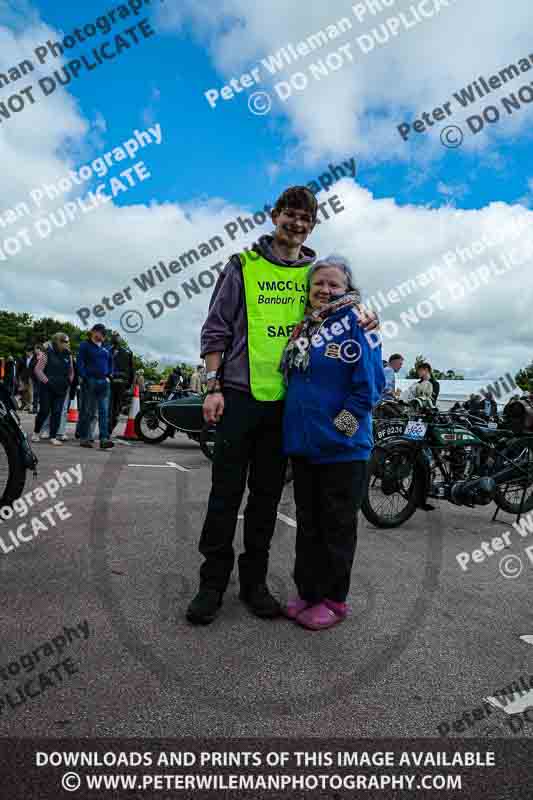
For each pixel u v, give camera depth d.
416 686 2.04
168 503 4.60
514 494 5.20
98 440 9.05
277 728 1.75
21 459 3.83
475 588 3.11
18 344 93.69
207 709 1.82
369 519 4.34
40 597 2.63
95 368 7.82
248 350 2.59
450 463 4.71
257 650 2.25
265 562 2.66
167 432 9.25
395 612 2.71
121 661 2.09
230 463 2.55
